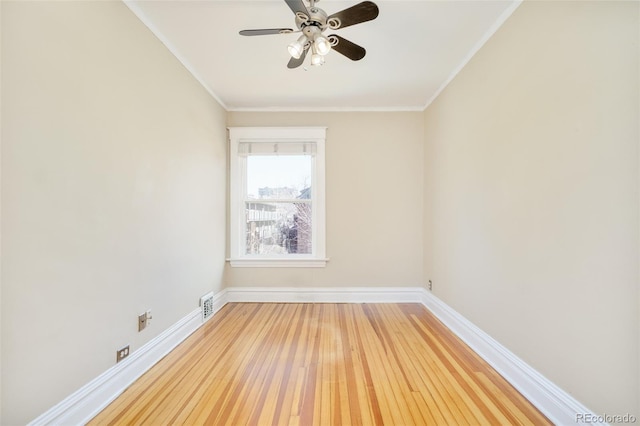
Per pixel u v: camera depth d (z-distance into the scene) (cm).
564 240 140
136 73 180
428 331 256
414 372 188
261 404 156
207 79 274
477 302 219
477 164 220
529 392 161
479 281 216
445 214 279
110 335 159
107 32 157
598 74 123
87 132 144
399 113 344
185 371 189
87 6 143
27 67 116
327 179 345
